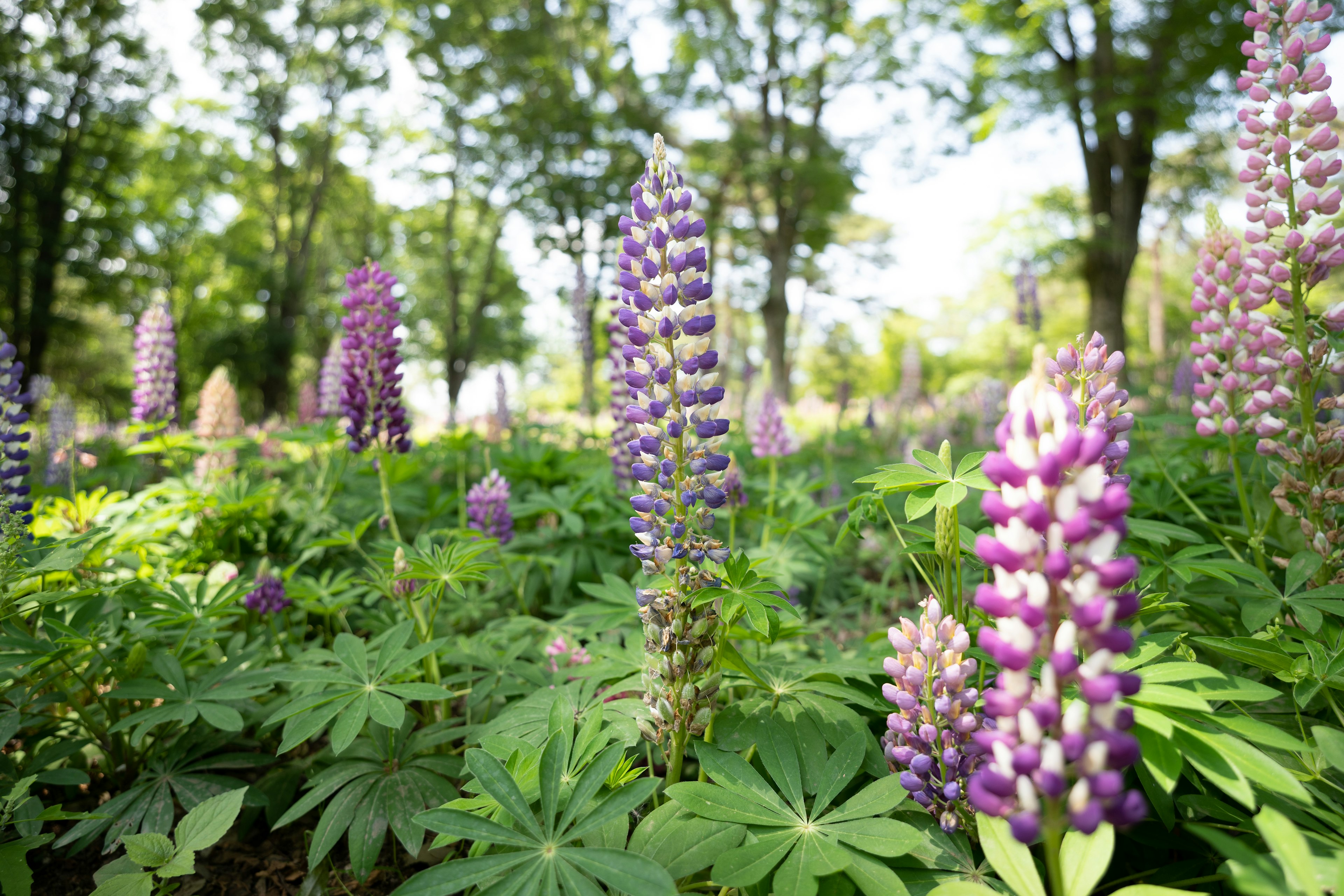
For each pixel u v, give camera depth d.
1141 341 36.62
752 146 38.03
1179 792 2.52
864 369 72.19
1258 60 3.20
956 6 25.75
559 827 2.16
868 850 2.08
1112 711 1.50
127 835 2.93
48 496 5.80
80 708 3.40
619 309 2.60
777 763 2.51
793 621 3.56
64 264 35.56
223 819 2.66
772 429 5.88
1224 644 2.47
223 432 7.01
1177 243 32.16
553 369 61.53
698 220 2.57
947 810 2.24
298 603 4.66
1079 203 25.20
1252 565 3.42
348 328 4.40
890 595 5.86
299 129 42.78
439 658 3.83
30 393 4.11
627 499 6.44
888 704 2.90
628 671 3.25
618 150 39.59
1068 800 1.55
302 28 40.69
